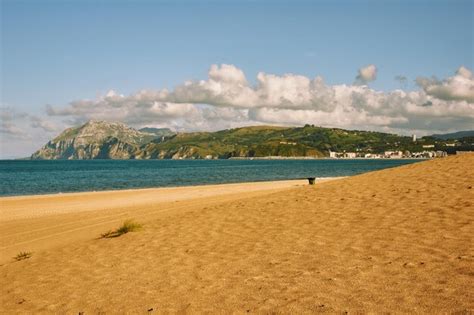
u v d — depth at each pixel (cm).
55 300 741
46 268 987
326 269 748
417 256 760
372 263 752
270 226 1145
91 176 7788
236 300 644
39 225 1847
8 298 784
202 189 3862
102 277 854
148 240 1155
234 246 988
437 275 659
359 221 1070
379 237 912
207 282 751
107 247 1134
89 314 654
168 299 682
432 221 978
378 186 1482
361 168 12025
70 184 5672
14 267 1039
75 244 1248
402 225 980
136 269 888
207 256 930
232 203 1589
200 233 1165
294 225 1120
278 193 1686
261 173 8888
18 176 7806
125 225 1347
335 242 918
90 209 2441
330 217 1153
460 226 912
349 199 1345
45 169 11731
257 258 869
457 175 1455
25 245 1425
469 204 1074
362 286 646
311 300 610
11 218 2141
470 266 682
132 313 636
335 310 566
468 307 536
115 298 715
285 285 688
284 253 881
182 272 830
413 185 1404
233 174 8456
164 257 961
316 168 12100
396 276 675
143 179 6800
